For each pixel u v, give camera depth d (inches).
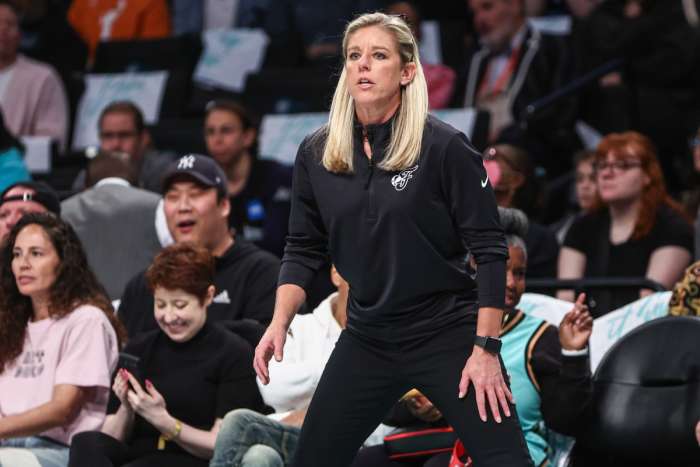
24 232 522.3
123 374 481.4
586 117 875.4
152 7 1079.0
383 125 370.0
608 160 644.7
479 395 361.1
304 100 898.7
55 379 509.4
